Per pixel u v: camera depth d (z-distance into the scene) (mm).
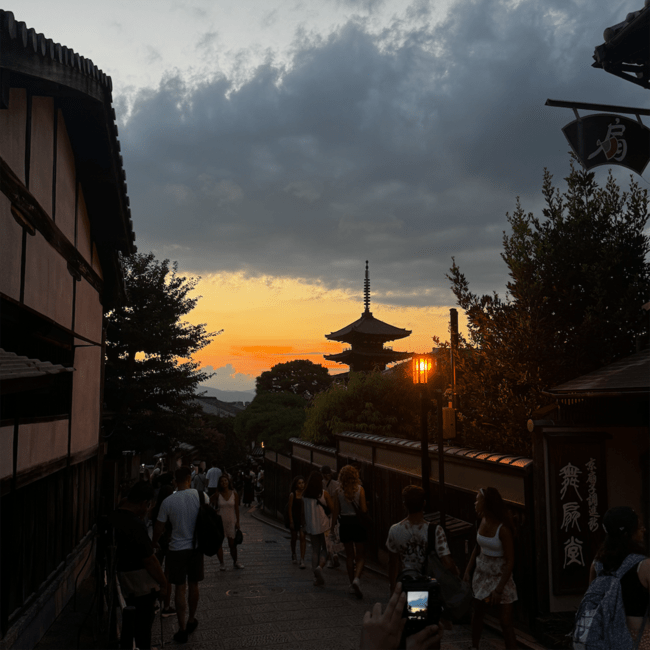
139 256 24984
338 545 11578
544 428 7008
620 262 10094
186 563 6504
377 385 17375
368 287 43156
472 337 11211
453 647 6113
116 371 23844
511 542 5570
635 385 6223
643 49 7461
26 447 6602
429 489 10102
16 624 5879
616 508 3658
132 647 4289
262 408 37406
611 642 3357
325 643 6148
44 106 7586
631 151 6898
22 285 6500
